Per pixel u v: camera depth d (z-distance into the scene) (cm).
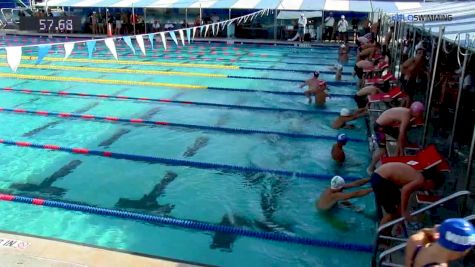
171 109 869
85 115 818
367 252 406
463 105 687
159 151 648
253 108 880
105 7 1891
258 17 1936
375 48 1154
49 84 1086
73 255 342
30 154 631
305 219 463
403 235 397
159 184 544
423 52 743
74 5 1934
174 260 349
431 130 666
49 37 1997
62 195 509
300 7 1794
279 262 392
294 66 1388
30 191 517
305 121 796
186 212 476
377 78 895
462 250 196
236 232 436
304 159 620
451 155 543
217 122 787
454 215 423
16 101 917
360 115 736
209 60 1495
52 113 828
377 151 559
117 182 547
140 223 450
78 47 1766
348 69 1330
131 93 1000
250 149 660
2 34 2031
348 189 527
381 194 391
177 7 1839
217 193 521
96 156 628
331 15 1916
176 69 1313
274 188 536
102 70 1281
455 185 484
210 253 403
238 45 1873
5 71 1243
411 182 374
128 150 650
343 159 603
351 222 456
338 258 398
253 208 486
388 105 787
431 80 612
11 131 725
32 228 435
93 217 459
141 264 337
